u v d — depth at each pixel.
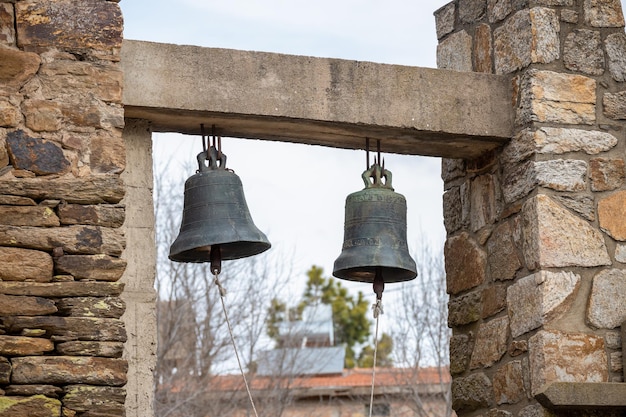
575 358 6.48
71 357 5.58
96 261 5.73
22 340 5.53
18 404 5.46
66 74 5.91
